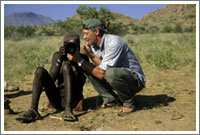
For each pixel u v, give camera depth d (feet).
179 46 37.73
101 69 10.49
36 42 53.06
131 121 9.93
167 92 14.71
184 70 21.71
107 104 11.99
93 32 10.70
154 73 20.75
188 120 9.93
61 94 11.35
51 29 157.38
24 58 30.83
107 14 83.87
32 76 21.39
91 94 14.82
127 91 10.88
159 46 37.88
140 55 29.89
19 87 17.34
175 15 315.99
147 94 14.42
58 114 11.00
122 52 10.72
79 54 11.34
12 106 12.54
